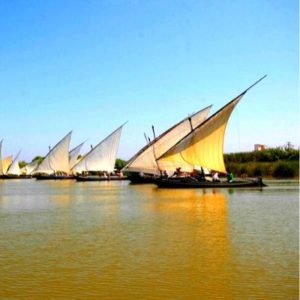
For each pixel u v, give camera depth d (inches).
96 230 1270.9
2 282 718.5
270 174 4414.4
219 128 3129.9
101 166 5472.4
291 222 1373.0
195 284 696.4
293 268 784.3
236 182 3112.7
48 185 4810.5
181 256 890.7
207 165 3216.0
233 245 997.2
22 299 636.1
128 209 1865.2
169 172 3897.6
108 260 864.3
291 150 4675.2
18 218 1640.0
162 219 1486.2
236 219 1456.7
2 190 3895.2
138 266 812.6
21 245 1045.8
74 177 6097.4
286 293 650.2
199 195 2536.9
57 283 709.9
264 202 2055.9
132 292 660.7
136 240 1081.4
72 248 994.1
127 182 5206.7
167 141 3882.9
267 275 741.3
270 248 957.8
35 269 800.3
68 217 1635.1
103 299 633.0
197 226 1305.4
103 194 2957.7
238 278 725.9
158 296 644.1
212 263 828.0
